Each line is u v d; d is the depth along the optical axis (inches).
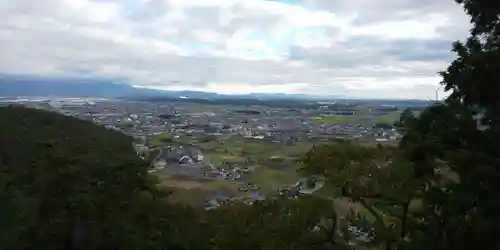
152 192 532.1
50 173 508.4
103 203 475.5
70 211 464.1
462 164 287.4
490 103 311.9
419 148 308.7
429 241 295.3
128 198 495.8
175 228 461.1
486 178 279.7
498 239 272.2
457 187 290.5
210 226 429.4
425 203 307.7
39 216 464.8
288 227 339.6
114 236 450.6
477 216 282.7
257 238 346.9
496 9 323.3
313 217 337.7
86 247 446.3
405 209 322.0
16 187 504.1
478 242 276.5
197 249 431.5
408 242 307.7
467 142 301.4
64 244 453.1
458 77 317.1
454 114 304.5
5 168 546.9
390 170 317.7
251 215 358.3
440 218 300.8
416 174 313.0
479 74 309.0
